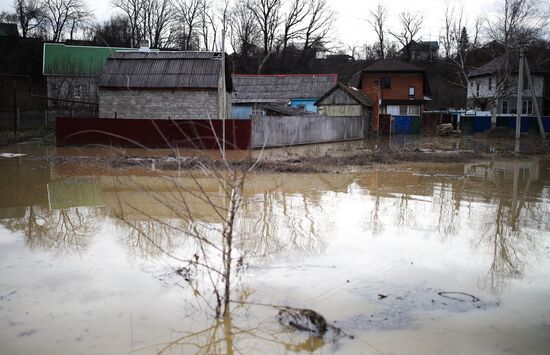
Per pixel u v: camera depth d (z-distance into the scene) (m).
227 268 4.52
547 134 36.75
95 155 17.67
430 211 8.82
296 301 4.70
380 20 73.12
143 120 21.20
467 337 4.04
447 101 62.34
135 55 25.61
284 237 6.90
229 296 4.71
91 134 21.47
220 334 4.03
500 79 41.31
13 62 48.34
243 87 39.75
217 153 19.02
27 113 32.78
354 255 6.15
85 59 39.19
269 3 52.34
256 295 4.83
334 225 7.66
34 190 10.48
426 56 74.00
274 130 23.38
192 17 57.78
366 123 35.50
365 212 8.65
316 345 3.86
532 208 9.24
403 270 5.63
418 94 42.19
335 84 35.84
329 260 5.93
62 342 3.85
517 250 6.51
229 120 20.80
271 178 12.65
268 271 5.51
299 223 7.73
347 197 10.09
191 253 6.10
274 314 4.41
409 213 8.63
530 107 45.47
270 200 9.59
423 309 4.57
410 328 4.18
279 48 54.34
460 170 15.32
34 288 4.95
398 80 42.44
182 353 3.71
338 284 5.15
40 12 57.94
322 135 28.45
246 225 7.52
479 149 23.44
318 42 56.12
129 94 24.58
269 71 53.00
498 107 45.94
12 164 15.05
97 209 8.62
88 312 4.41
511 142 29.94
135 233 7.02
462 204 9.54
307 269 5.60
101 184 11.31
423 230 7.44
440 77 66.81
